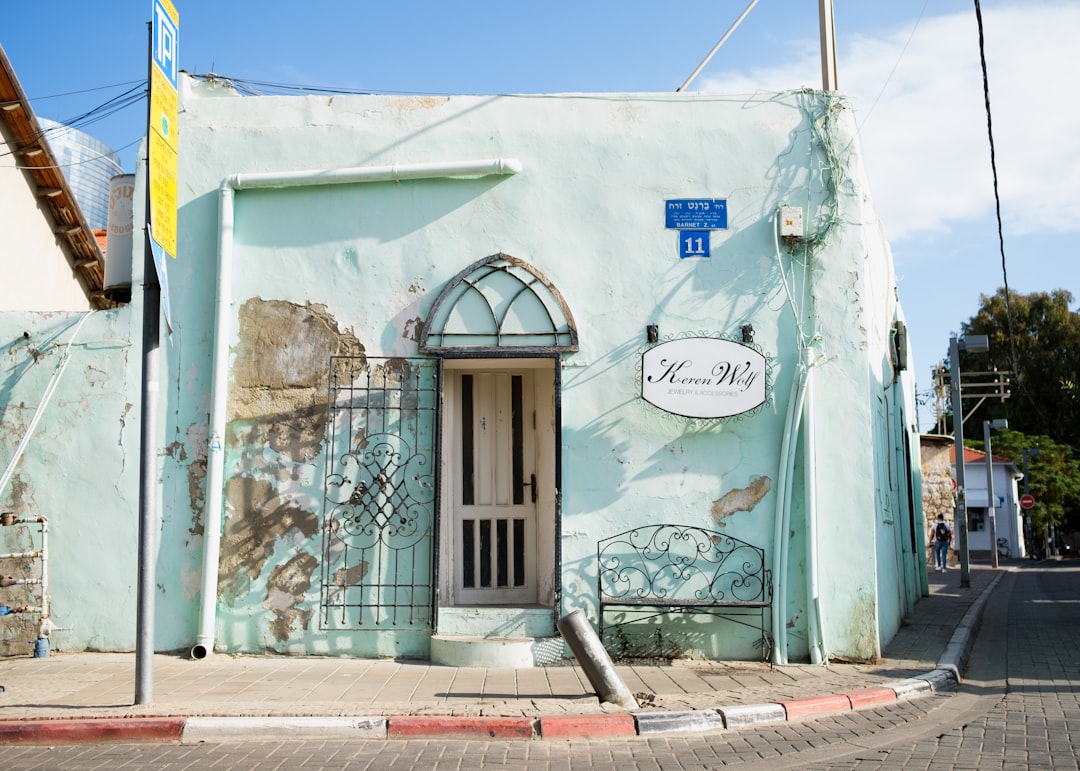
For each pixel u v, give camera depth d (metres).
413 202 10.00
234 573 9.59
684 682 8.47
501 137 10.03
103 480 9.73
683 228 9.92
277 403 9.79
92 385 9.83
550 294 9.78
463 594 10.09
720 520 9.62
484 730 6.86
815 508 9.52
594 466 9.66
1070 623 14.58
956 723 7.26
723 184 9.98
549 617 9.45
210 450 9.56
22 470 9.75
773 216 9.89
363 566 9.59
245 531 9.63
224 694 7.70
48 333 9.91
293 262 9.96
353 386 9.80
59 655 9.45
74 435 9.79
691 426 9.71
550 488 10.16
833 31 11.73
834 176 9.84
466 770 5.90
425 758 6.21
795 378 9.70
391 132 10.05
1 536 9.64
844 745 6.57
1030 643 12.27
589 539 9.57
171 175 7.79
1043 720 7.30
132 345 9.86
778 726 7.22
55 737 6.64
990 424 34.94
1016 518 57.28
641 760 6.20
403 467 9.70
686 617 9.52
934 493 31.03
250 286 9.93
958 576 27.09
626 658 9.41
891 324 14.53
